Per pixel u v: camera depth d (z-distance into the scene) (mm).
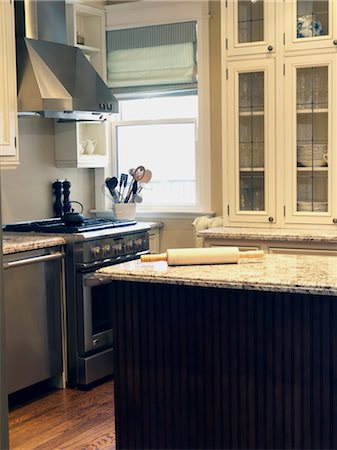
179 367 2490
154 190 5160
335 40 3828
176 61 4906
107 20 5105
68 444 3211
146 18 4965
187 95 4934
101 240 4055
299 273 2391
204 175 4855
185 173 5039
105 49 5137
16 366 3662
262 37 4043
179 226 4938
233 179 4184
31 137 4570
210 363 2438
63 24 4469
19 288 3660
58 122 4754
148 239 4547
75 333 3996
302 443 2318
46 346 3893
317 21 3898
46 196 4719
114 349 2604
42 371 3869
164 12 4891
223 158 4199
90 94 4293
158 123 5078
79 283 3947
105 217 5148
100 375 4113
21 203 4492
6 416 1661
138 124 5160
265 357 2352
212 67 4773
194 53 4848
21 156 4477
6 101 3637
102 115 4539
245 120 4145
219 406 2436
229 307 2393
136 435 2590
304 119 3990
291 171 4020
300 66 3938
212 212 4824
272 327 2334
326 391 2273
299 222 4027
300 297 2285
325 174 3953
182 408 2496
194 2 4762
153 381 2541
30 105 3969
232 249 2627
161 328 2508
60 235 3955
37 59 4117
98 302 4082
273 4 3967
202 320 2439
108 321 4195
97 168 5184
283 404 2336
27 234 4023
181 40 4867
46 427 3432
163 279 2402
